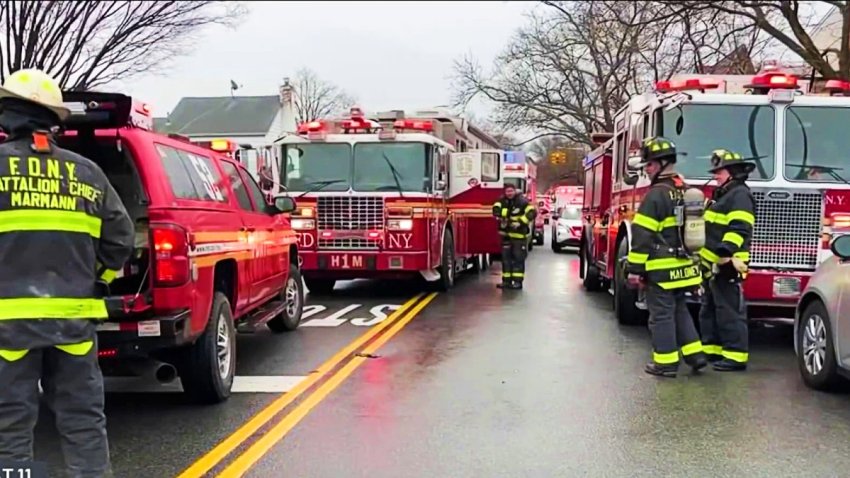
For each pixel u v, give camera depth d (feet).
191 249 18.12
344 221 40.14
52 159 12.59
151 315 17.37
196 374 19.67
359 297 42.14
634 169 29.50
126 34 59.31
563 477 15.06
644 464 15.76
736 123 28.12
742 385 22.18
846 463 15.88
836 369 20.67
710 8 46.62
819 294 21.39
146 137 18.45
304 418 18.86
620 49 89.61
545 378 22.85
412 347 27.48
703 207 22.95
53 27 55.98
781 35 47.80
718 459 16.07
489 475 15.15
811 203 26.76
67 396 12.80
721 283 24.08
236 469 15.51
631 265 23.22
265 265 25.93
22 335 12.12
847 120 27.84
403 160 40.52
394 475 15.15
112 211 13.29
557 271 60.03
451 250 46.09
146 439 17.40
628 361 25.29
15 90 12.27
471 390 21.43
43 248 12.35
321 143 40.96
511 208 46.57
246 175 26.23
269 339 29.14
